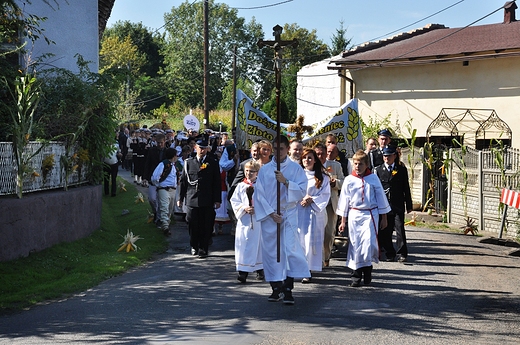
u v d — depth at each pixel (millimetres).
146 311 7277
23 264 9539
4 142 9859
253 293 8203
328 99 29047
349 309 7375
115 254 11039
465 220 15906
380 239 10797
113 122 13211
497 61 21250
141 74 74812
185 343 6000
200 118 47719
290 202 7758
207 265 10258
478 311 7438
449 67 22219
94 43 15914
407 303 7727
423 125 22922
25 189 10398
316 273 9594
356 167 8734
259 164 8781
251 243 8680
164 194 13227
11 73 11664
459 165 16594
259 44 7848
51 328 6633
